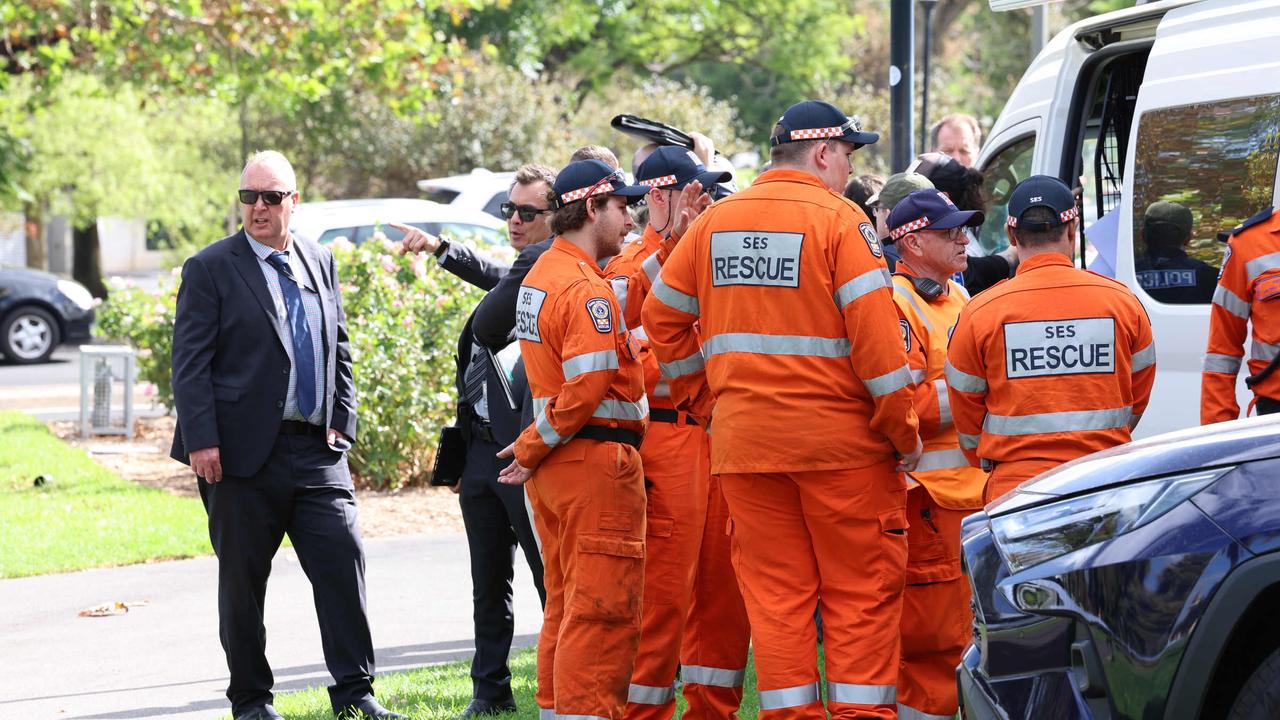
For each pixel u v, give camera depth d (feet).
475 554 66.18
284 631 87.35
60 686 75.31
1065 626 39.32
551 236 65.46
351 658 65.51
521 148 313.32
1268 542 36.68
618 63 444.55
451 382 141.90
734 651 57.47
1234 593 36.73
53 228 501.15
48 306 271.49
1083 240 74.79
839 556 50.16
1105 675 38.29
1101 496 40.04
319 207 173.68
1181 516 38.09
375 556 110.63
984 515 42.93
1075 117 74.43
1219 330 61.11
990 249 85.15
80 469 149.18
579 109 417.69
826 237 49.32
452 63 206.08
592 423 52.60
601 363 51.19
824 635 51.01
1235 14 65.77
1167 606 37.47
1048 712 39.11
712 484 56.90
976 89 412.16
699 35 443.32
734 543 52.37
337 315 68.18
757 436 49.96
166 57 185.16
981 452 52.75
